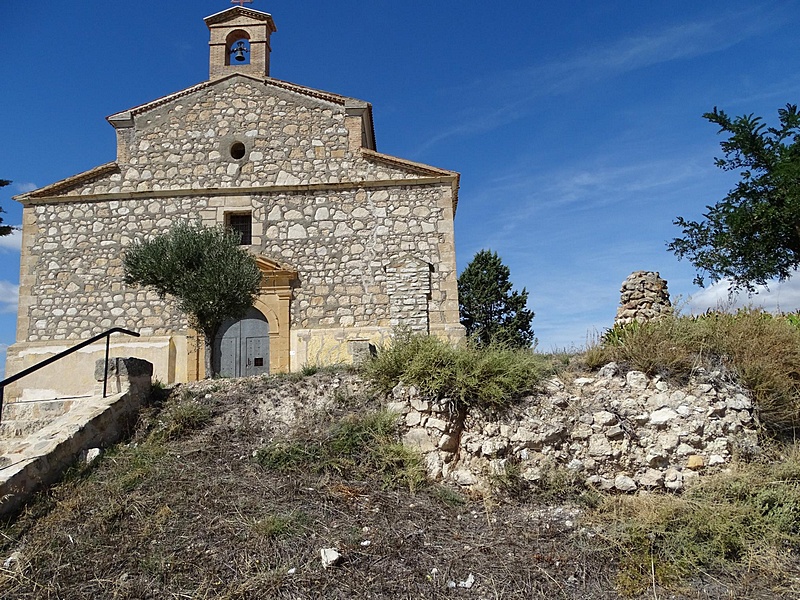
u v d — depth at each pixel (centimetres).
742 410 764
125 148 1695
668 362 809
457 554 589
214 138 1695
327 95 1695
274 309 1594
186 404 863
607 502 670
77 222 1658
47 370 1567
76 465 727
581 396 791
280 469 717
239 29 1834
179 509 639
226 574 550
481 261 3039
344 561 569
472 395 775
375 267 1612
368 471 719
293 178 1666
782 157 1326
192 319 1374
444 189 1645
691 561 572
